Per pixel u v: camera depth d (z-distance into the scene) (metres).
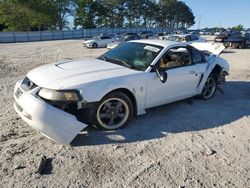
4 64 12.68
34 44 34.03
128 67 4.80
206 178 3.30
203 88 6.26
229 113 5.58
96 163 3.53
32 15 65.31
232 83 8.46
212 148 4.05
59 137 3.80
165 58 5.11
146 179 3.24
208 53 6.70
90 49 26.00
